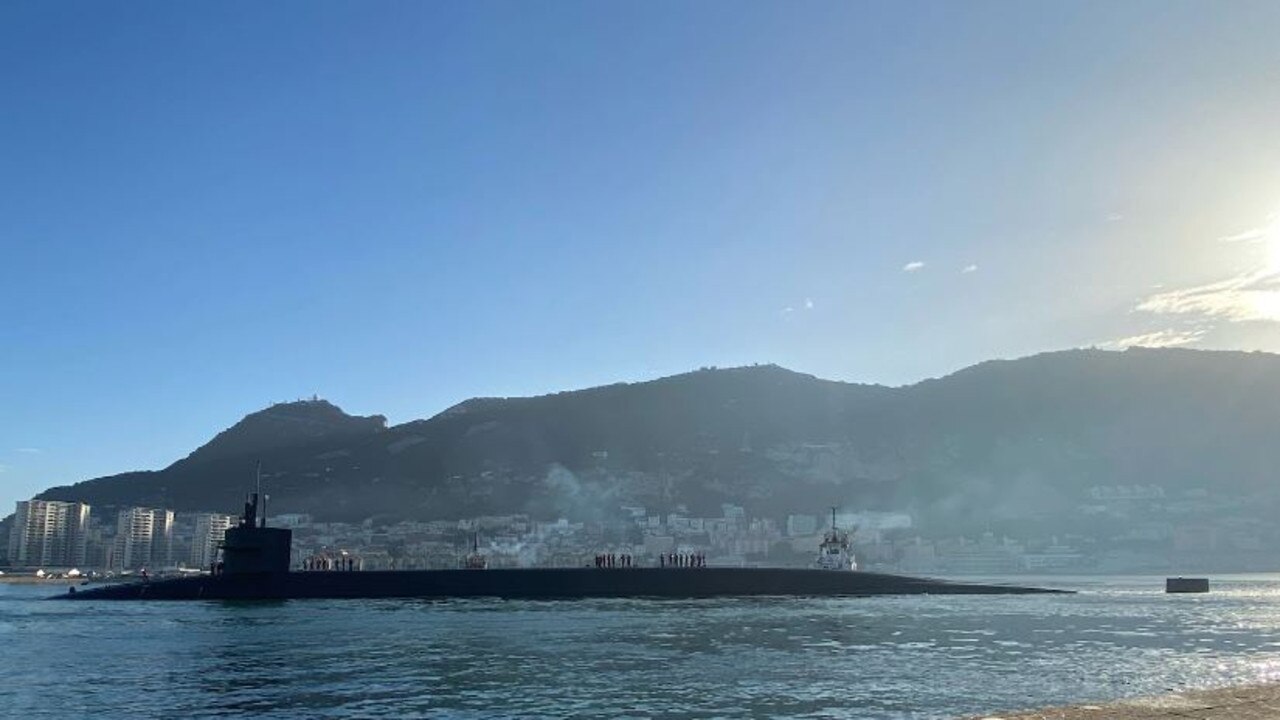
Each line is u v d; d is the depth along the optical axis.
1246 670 47.22
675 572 100.00
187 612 84.38
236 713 35.47
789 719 33.62
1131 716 14.24
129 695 39.81
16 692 40.88
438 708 35.97
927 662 49.00
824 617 76.69
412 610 84.19
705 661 48.97
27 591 180.38
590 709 35.66
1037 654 53.03
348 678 43.66
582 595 97.12
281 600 95.25
